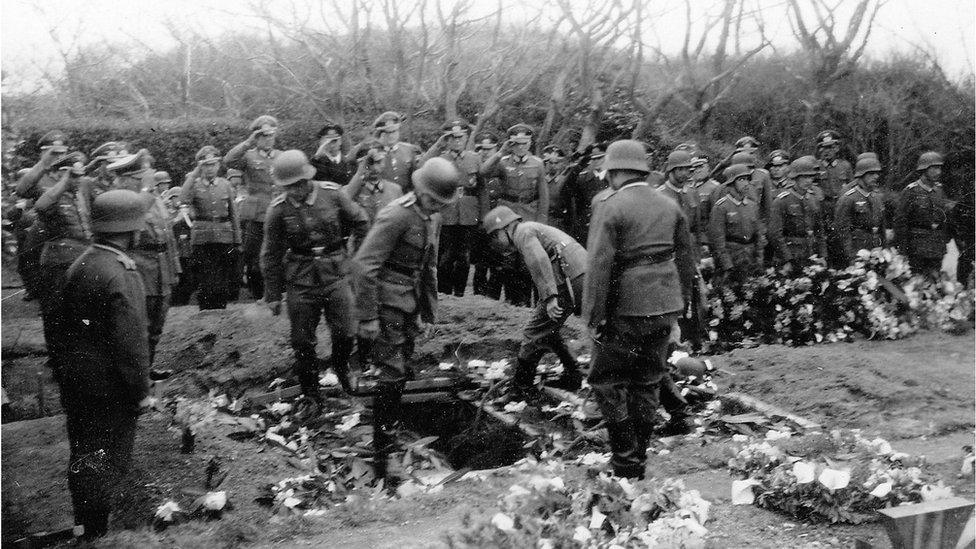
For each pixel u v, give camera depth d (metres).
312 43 11.97
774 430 5.21
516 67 11.94
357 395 5.65
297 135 11.78
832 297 8.09
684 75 11.90
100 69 11.30
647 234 4.18
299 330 5.64
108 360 3.94
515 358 6.69
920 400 5.70
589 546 3.43
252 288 8.48
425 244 5.13
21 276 6.33
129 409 4.03
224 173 11.01
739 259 8.03
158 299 6.12
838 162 9.83
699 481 4.42
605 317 4.27
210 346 6.71
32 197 6.14
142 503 4.36
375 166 7.16
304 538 3.94
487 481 4.53
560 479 3.81
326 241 5.57
